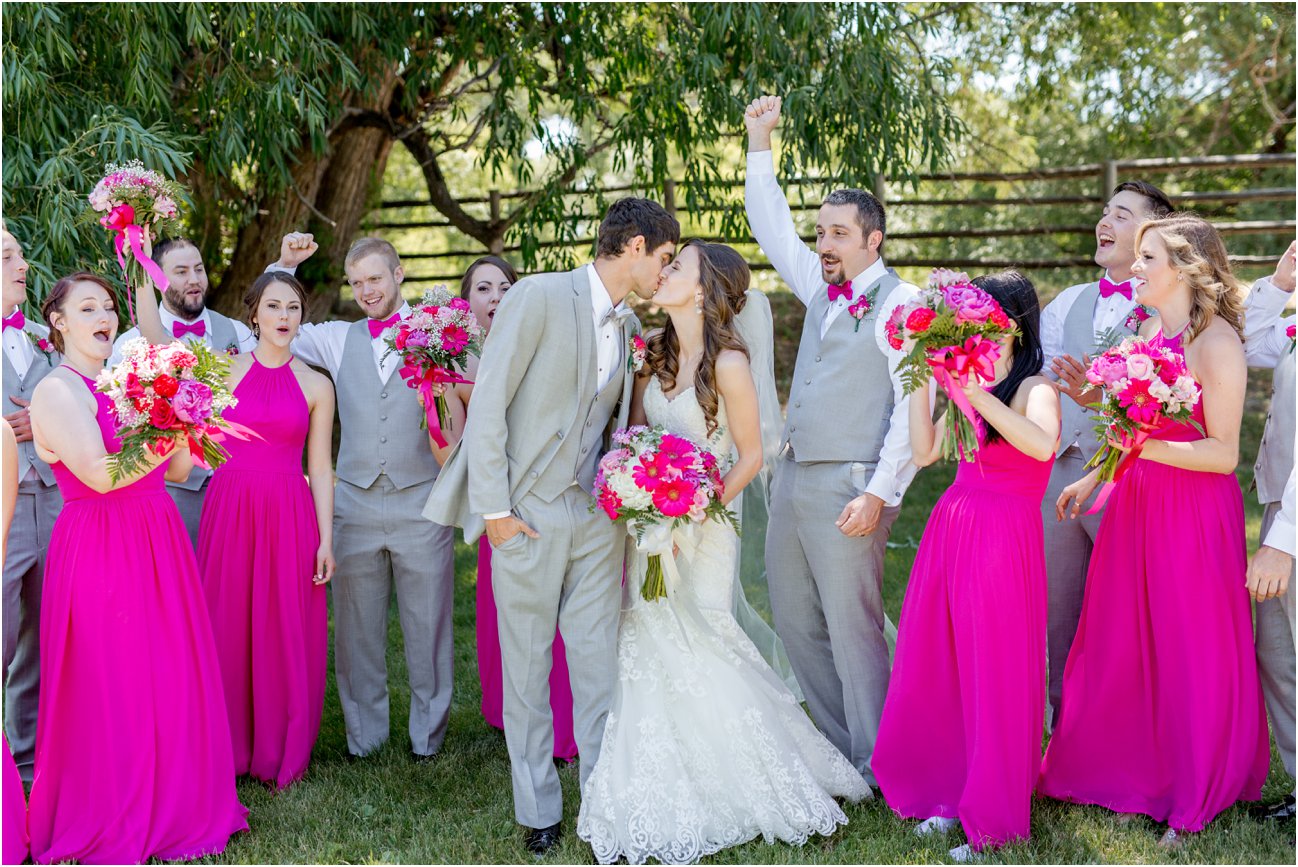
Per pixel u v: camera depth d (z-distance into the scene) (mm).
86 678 2934
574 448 3027
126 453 2793
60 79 5375
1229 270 3107
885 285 3287
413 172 11805
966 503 3043
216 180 6984
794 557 3428
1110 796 3178
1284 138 12383
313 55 5613
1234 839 2943
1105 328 3596
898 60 6633
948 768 3094
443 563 3711
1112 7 9898
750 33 6273
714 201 6695
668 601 3090
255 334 3602
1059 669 3621
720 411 3143
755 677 3133
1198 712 3027
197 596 3113
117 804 2918
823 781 3188
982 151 11438
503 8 6711
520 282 2994
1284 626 3113
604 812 2930
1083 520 3516
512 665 3057
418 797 3410
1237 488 3119
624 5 6938
